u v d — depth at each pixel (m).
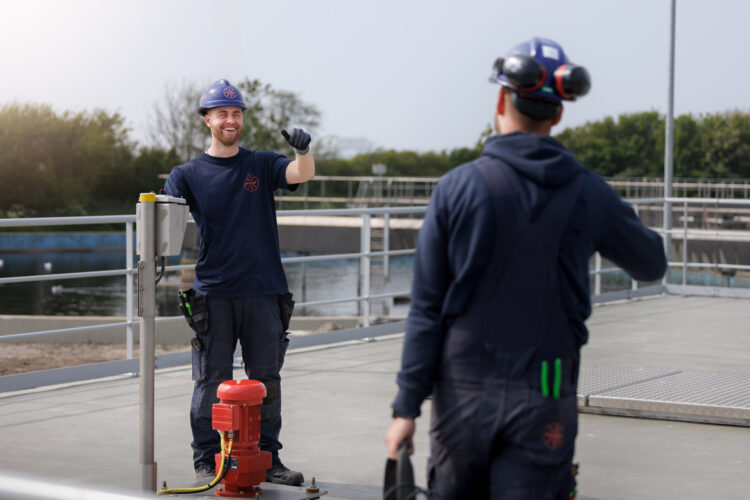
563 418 2.31
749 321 10.16
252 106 63.09
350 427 5.66
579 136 82.69
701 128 77.44
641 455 5.07
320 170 79.06
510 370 2.30
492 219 2.32
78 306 27.34
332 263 45.31
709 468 4.83
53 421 5.78
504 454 2.32
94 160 76.31
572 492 2.43
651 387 6.29
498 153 2.38
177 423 5.73
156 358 7.48
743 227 30.59
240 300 4.34
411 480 2.34
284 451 5.12
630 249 2.47
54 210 76.12
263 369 4.41
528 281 2.32
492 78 2.50
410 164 83.88
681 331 9.47
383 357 8.11
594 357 7.96
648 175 79.56
